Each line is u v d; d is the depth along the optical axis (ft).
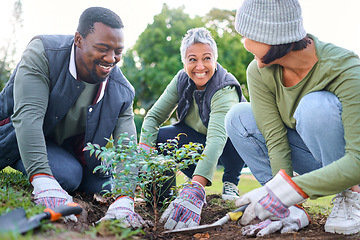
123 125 10.91
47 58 9.89
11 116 9.72
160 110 12.51
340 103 8.38
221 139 10.91
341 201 8.72
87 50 9.53
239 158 13.03
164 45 55.83
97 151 8.95
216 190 18.29
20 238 5.85
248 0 8.41
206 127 12.07
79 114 10.64
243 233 8.61
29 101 9.55
